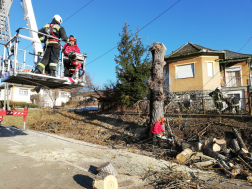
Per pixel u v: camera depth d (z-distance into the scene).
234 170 4.69
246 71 15.99
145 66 12.74
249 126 7.68
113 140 9.10
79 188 3.70
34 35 6.12
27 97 29.86
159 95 8.32
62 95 31.03
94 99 16.22
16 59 4.65
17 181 3.89
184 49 17.16
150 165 5.34
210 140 6.93
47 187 3.68
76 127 11.62
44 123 12.96
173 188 3.92
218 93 9.83
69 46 5.96
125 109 13.28
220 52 14.73
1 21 8.55
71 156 5.91
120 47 13.84
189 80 15.51
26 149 6.48
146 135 8.65
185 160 5.81
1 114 9.68
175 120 9.53
